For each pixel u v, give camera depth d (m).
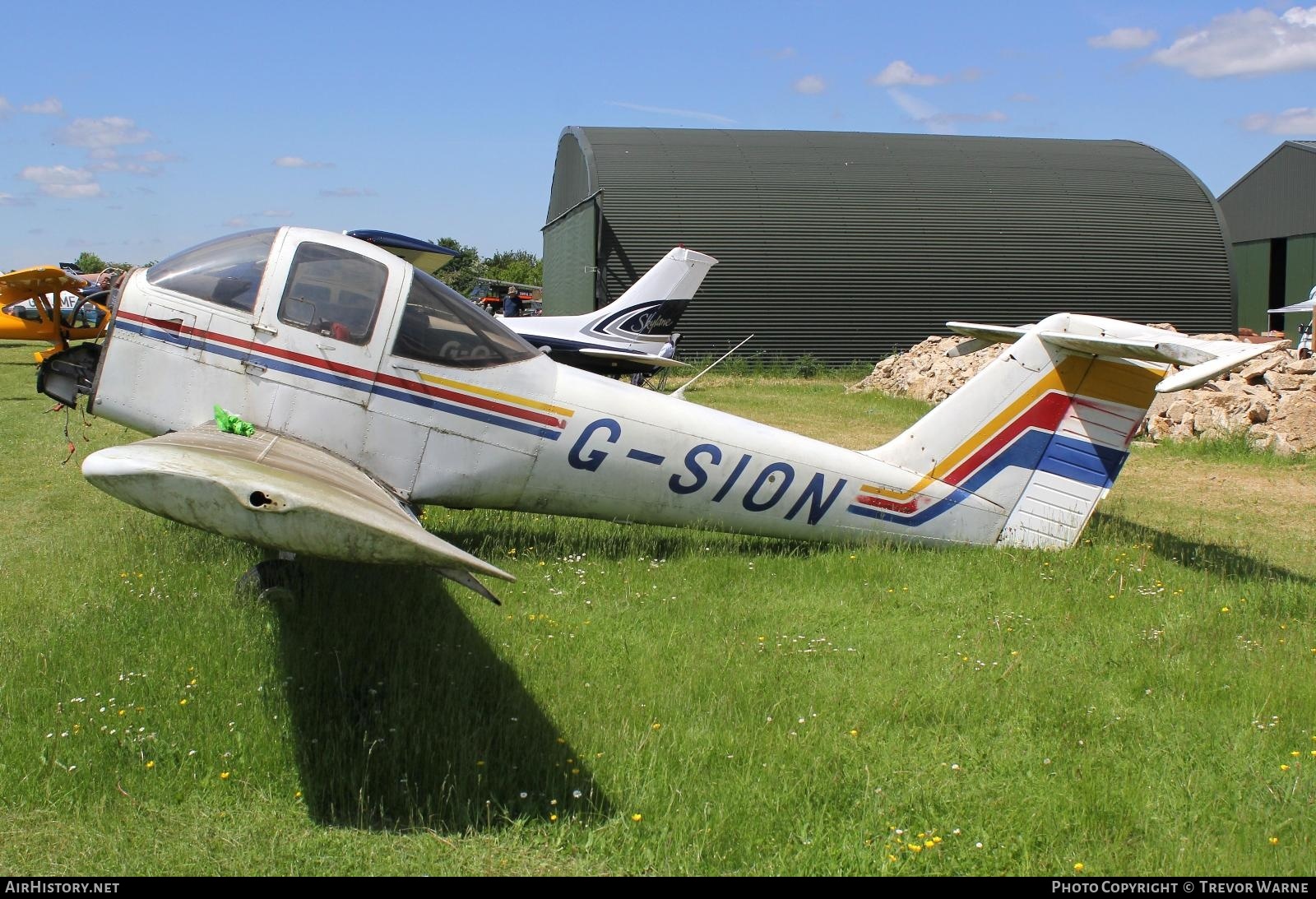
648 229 27.80
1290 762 4.10
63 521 8.05
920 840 3.54
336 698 4.36
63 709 4.15
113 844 3.41
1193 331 29.67
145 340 6.11
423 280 6.38
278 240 6.22
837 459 7.17
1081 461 7.29
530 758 3.92
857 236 28.53
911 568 6.72
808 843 3.50
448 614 5.43
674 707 4.41
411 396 6.33
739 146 30.64
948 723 4.43
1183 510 9.49
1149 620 5.79
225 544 6.52
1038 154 31.75
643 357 18.53
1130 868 3.38
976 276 28.81
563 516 7.07
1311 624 5.74
